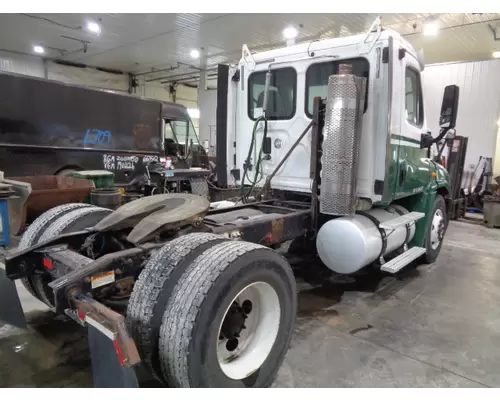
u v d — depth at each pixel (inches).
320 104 133.8
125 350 60.9
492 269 192.1
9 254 95.0
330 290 157.6
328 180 126.5
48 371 95.3
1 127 258.2
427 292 157.8
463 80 394.3
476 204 387.9
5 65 565.0
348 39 138.0
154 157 361.1
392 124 134.9
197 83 829.2
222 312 73.9
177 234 101.7
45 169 283.7
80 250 101.7
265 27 420.2
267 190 158.1
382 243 141.0
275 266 87.0
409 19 364.2
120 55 576.4
